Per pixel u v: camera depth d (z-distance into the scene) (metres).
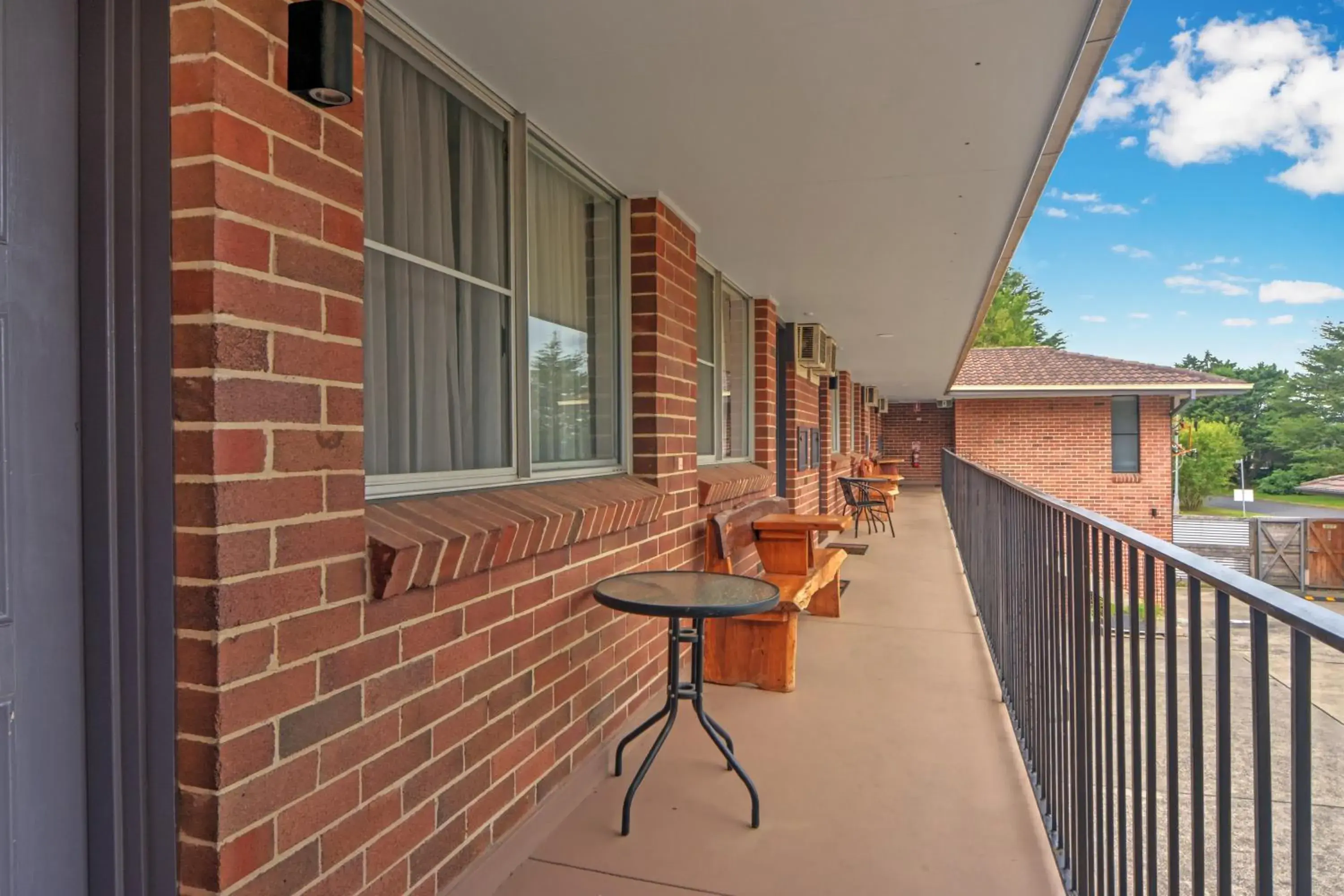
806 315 7.52
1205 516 37.16
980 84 2.69
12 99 1.41
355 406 1.81
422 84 2.51
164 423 1.49
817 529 4.53
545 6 2.21
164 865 1.50
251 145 1.54
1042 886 2.33
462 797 2.21
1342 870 3.46
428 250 2.52
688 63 2.55
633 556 3.48
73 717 1.51
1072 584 2.27
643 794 2.90
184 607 1.49
